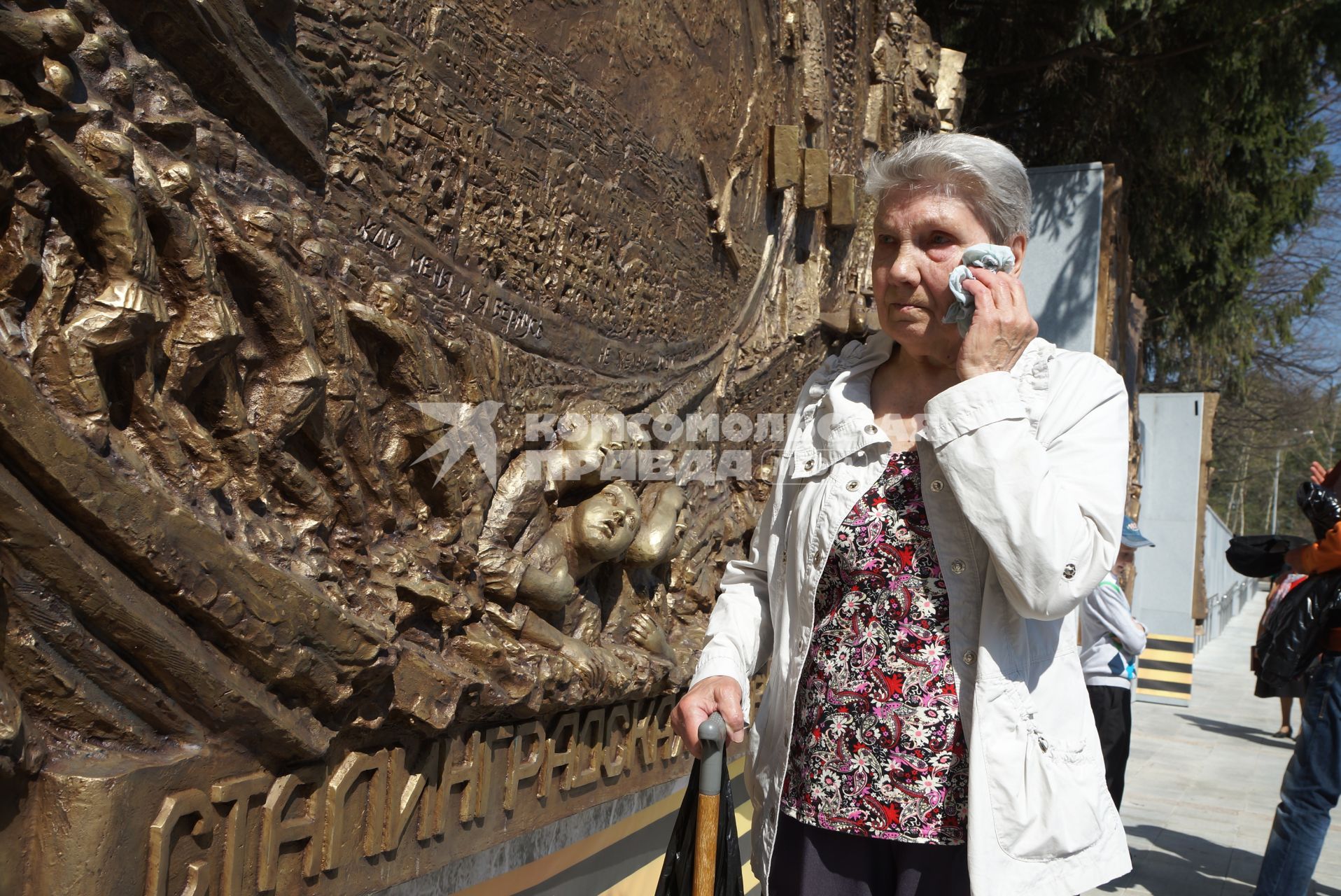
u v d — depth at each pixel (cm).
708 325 336
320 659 160
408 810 188
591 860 265
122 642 137
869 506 168
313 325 170
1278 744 939
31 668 129
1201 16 932
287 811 165
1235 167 1300
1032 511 147
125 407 142
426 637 193
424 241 207
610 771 262
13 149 127
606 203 275
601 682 239
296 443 171
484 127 226
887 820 160
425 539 198
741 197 355
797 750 173
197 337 146
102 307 133
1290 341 1958
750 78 357
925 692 160
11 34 123
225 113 162
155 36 149
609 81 275
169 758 143
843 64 432
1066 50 909
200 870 147
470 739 208
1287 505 4975
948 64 503
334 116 185
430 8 208
